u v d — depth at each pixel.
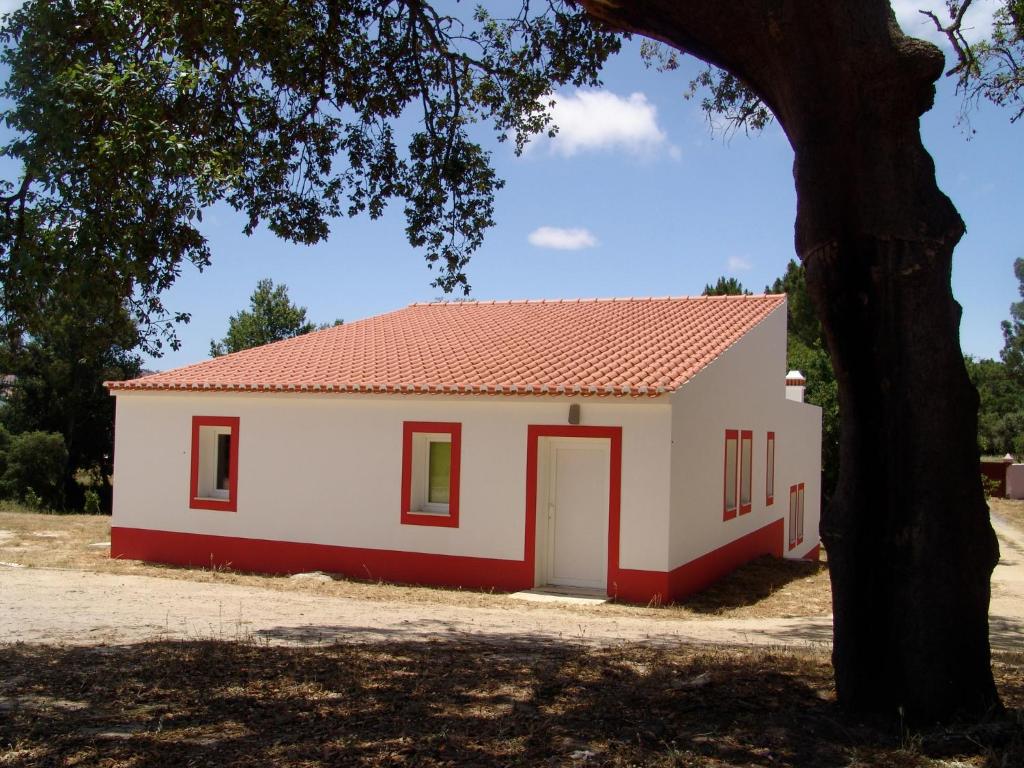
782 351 21.61
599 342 17.09
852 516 5.51
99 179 7.48
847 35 5.25
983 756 4.82
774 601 14.88
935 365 5.26
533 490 14.51
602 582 14.51
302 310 49.44
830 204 5.45
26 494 37.88
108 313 8.93
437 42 11.14
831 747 5.03
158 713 6.00
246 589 13.87
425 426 15.38
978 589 5.29
